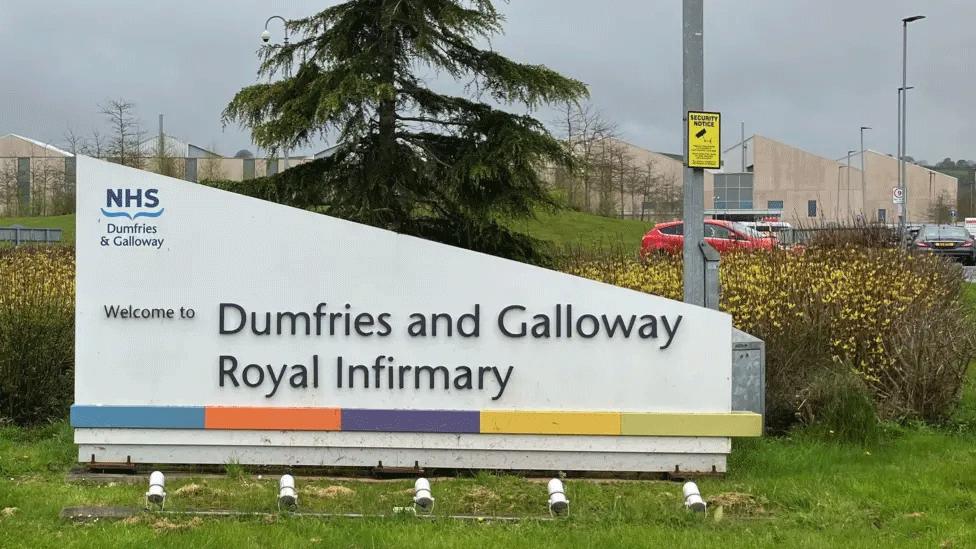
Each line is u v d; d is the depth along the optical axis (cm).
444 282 608
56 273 1141
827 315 848
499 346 608
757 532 499
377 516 513
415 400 607
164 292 609
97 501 541
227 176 5781
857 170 7038
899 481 606
